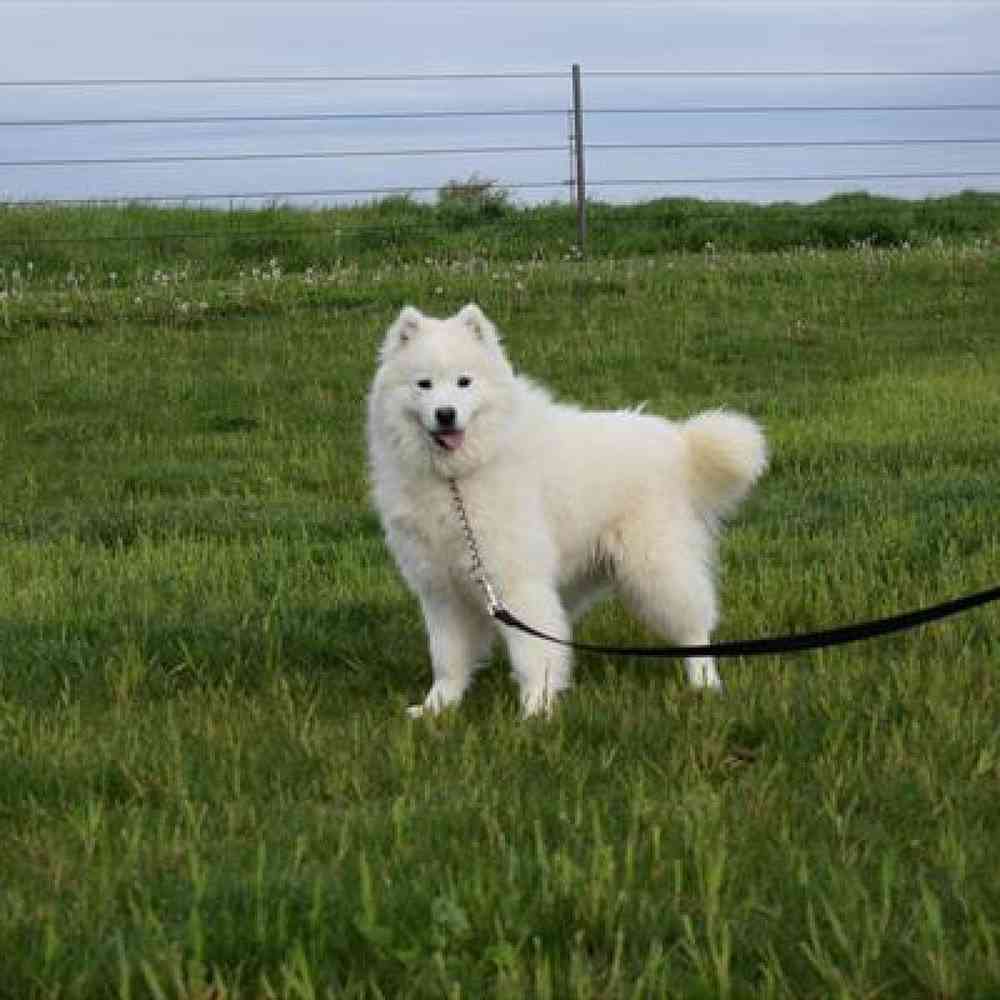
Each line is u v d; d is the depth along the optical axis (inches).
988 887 137.2
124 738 165.8
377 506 181.5
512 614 175.9
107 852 145.3
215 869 141.2
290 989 129.4
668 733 163.3
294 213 579.2
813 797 151.4
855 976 129.0
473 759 159.2
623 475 181.0
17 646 189.5
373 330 386.6
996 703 166.2
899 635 183.8
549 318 399.5
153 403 330.0
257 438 304.0
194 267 502.6
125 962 129.3
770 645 152.9
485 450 175.6
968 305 411.8
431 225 560.7
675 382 342.3
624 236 550.3
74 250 511.2
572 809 149.6
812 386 332.2
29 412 323.0
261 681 181.9
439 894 138.2
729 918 135.0
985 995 127.6
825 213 580.1
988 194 643.5
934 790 150.6
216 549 229.3
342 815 150.6
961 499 228.8
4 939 134.0
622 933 132.6
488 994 129.6
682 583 181.5
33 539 241.8
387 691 180.4
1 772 159.3
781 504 235.8
